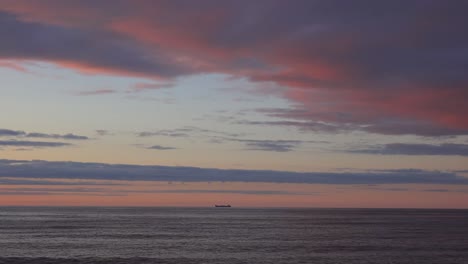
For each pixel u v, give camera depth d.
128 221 189.12
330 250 82.06
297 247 86.81
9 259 70.19
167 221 192.00
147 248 86.00
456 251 80.56
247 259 72.06
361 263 67.94
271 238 106.19
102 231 126.44
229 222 186.00
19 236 108.62
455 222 187.25
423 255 75.56
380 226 155.88
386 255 75.56
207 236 111.81
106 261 69.25
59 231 125.19
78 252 79.62
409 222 187.62
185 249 84.56
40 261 68.50
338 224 170.25
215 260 71.06
